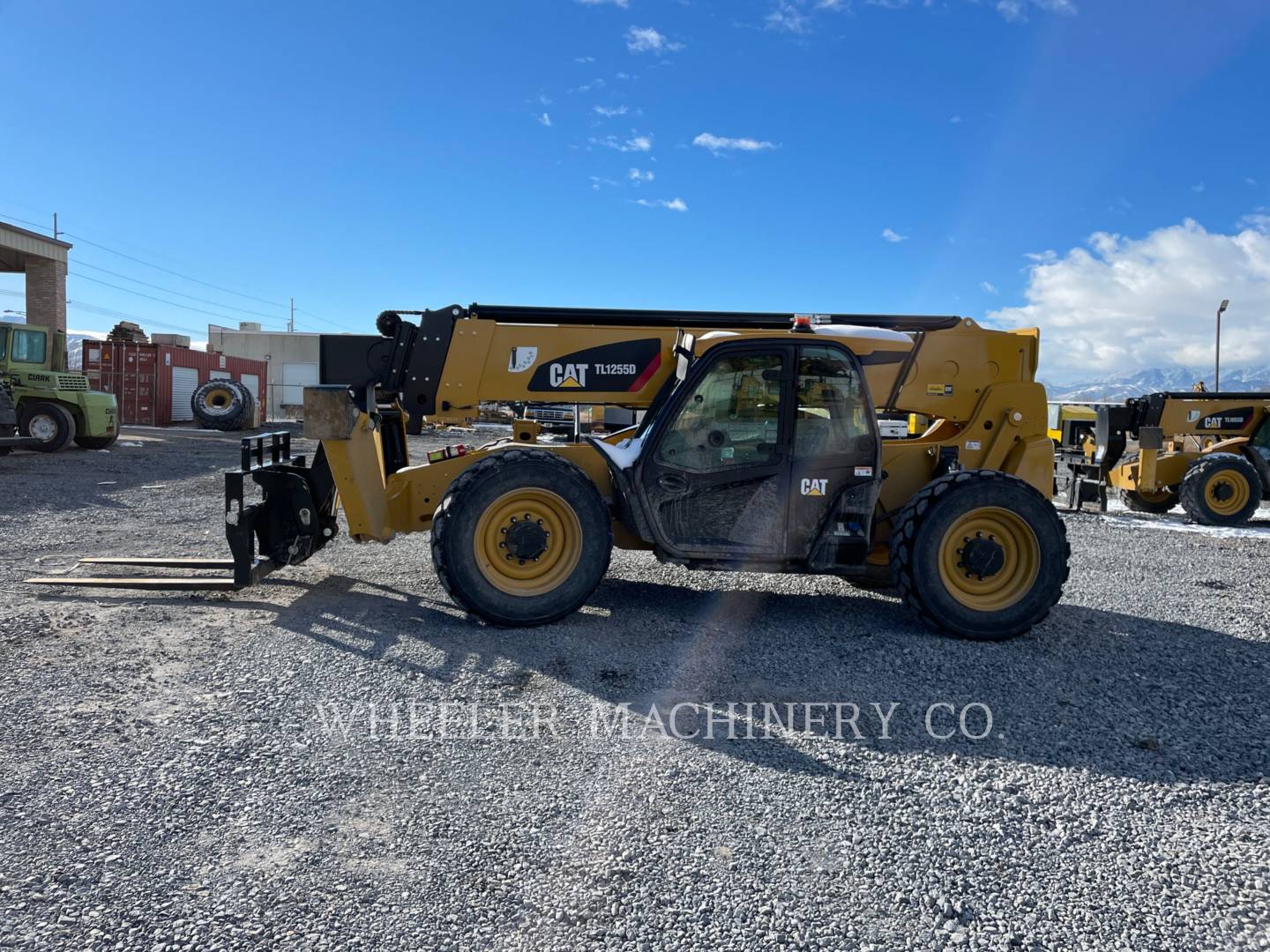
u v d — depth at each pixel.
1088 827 2.73
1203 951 2.13
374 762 3.04
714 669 4.14
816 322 5.73
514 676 3.96
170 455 16.86
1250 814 2.84
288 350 46.31
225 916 2.16
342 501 5.10
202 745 3.14
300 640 4.45
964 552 4.81
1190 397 12.09
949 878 2.42
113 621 4.74
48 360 16.88
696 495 4.93
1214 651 4.67
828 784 2.97
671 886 2.34
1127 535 9.55
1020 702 3.82
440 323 5.53
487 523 4.75
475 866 2.40
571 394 5.61
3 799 2.71
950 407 5.88
